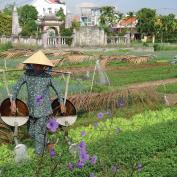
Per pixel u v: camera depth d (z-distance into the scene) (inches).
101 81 1006.4
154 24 4266.7
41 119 442.3
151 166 420.2
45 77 447.2
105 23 3880.4
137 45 2938.0
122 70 1448.1
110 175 338.3
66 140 399.5
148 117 663.8
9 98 465.1
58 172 373.7
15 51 1838.1
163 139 497.0
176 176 406.0
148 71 1417.3
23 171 384.5
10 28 3316.9
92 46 2699.3
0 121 505.7
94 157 280.2
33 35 2760.8
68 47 2566.4
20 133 502.0
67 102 478.3
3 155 445.7
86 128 562.3
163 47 2925.7
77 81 899.4
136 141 479.5
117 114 667.4
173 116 673.0
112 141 475.5
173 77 1275.8
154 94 765.9
